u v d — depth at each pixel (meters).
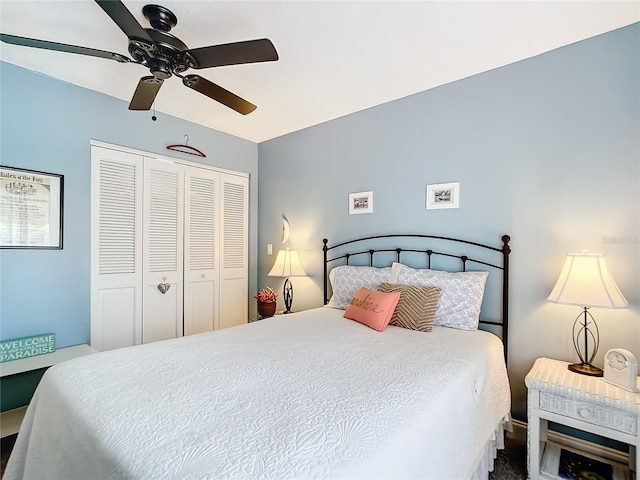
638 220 1.74
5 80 2.17
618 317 1.78
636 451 1.38
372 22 1.74
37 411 1.27
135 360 1.46
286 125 3.32
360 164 2.94
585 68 1.90
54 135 2.38
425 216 2.54
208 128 3.37
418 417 1.04
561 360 1.95
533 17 1.71
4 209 2.17
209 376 1.28
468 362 1.51
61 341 2.41
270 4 1.61
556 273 1.98
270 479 0.72
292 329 2.03
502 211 2.18
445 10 1.65
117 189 2.72
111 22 1.76
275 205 3.68
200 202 3.31
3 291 2.17
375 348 1.66
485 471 1.58
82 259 2.52
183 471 0.74
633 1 1.60
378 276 2.57
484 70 2.24
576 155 1.93
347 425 0.93
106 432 0.91
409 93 2.60
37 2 1.60
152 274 2.95
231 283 3.60
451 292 2.15
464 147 2.35
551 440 1.93
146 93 1.87
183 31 1.81
